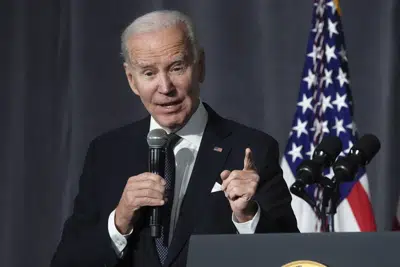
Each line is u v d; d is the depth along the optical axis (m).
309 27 14.63
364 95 14.36
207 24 14.86
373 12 14.45
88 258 7.96
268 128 14.59
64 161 15.19
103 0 15.20
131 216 7.72
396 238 5.35
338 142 8.11
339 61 12.77
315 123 12.64
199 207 8.12
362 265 5.32
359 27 14.49
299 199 12.17
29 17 15.50
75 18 15.17
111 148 8.77
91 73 15.09
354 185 12.27
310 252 5.43
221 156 8.41
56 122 15.28
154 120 8.81
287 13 14.70
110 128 15.00
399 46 14.29
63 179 15.16
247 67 14.73
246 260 5.50
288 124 14.54
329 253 5.40
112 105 15.04
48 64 15.41
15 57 15.47
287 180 12.45
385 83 14.28
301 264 5.40
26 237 15.12
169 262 7.86
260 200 8.12
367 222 12.14
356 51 14.45
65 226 8.52
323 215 7.87
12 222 15.12
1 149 15.28
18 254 15.08
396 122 14.17
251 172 7.43
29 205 15.16
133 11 15.15
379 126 14.25
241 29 14.80
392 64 14.27
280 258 5.46
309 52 12.95
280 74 14.62
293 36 14.66
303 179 7.89
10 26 15.50
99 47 15.15
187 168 8.44
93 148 8.91
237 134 8.64
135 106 15.04
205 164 8.35
